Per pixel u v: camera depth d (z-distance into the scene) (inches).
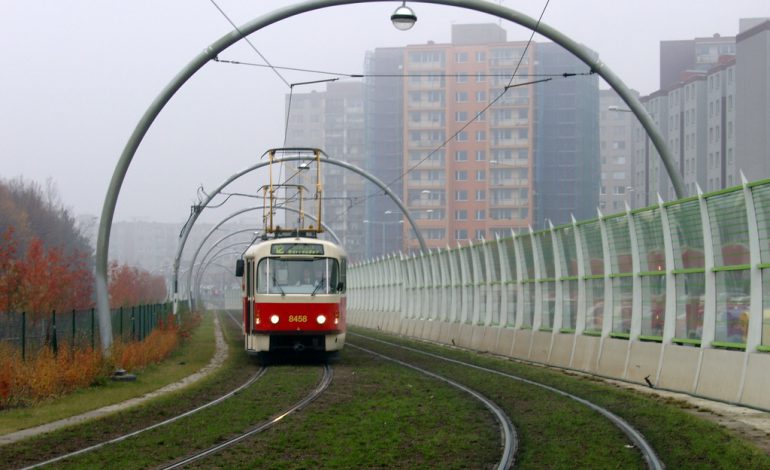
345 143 6825.8
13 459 483.5
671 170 824.3
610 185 5812.0
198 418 637.9
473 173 4714.6
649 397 717.9
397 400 733.3
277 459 469.4
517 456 466.3
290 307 1135.6
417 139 4776.1
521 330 1206.3
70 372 858.8
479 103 4694.9
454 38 5118.1
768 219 631.8
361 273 2706.7
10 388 745.6
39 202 3331.7
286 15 892.0
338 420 616.1
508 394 765.9
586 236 985.5
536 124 4552.2
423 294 1867.6
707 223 719.1
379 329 2348.7
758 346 647.8
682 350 756.6
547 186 4520.2
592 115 4569.4
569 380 863.1
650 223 831.1
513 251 1259.8
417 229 1753.2
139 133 933.2
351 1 873.5
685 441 489.7
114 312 1251.2
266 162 1689.2
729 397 671.1
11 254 1284.4
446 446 504.1
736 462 418.6
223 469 441.7
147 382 954.7
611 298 924.0
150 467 450.9
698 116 3656.5
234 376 1011.9
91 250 3710.6
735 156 3110.2
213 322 3014.3
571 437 521.3
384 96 4904.0
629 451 466.9
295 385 877.8
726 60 3469.5
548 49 4562.0
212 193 1691.7
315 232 1405.0
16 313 1270.9
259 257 1150.3
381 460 460.8
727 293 695.7
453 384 865.5
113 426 609.6
